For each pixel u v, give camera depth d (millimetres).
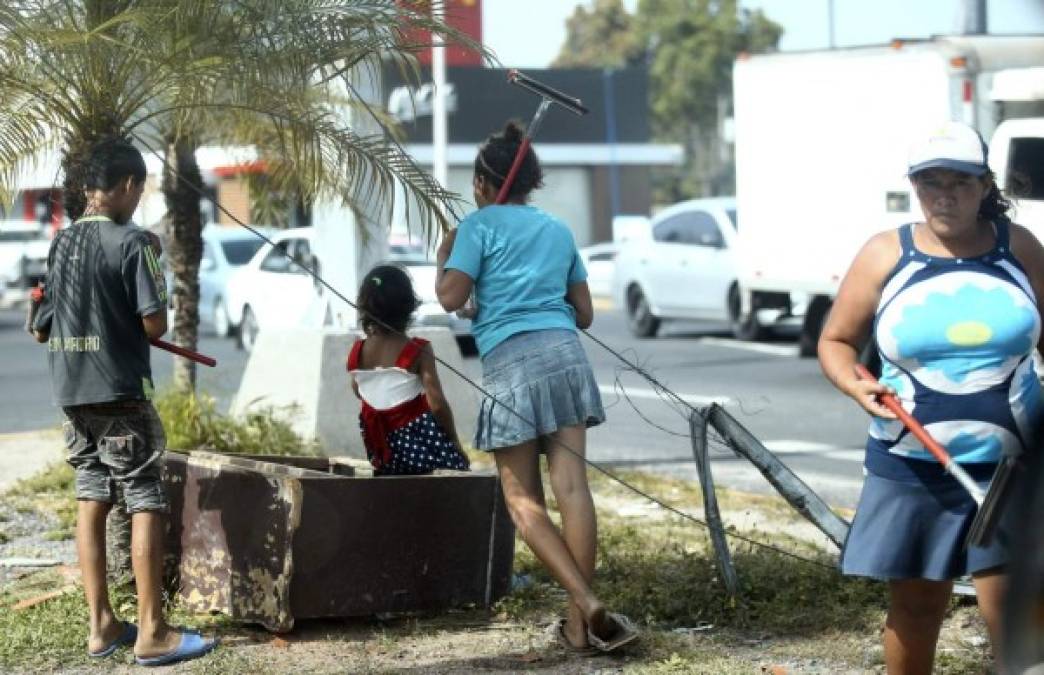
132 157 6762
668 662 6469
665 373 20172
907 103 17750
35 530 9766
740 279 20953
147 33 7789
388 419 7621
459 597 7324
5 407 17906
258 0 7906
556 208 58406
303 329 12633
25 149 8836
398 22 8273
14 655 6723
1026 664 4676
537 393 6594
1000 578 4848
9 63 7855
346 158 8930
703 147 83125
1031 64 17203
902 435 4984
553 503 10539
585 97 58219
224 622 7234
